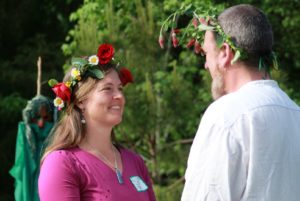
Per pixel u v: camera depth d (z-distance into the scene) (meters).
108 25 10.15
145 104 9.57
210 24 3.70
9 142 15.59
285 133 3.47
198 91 10.51
